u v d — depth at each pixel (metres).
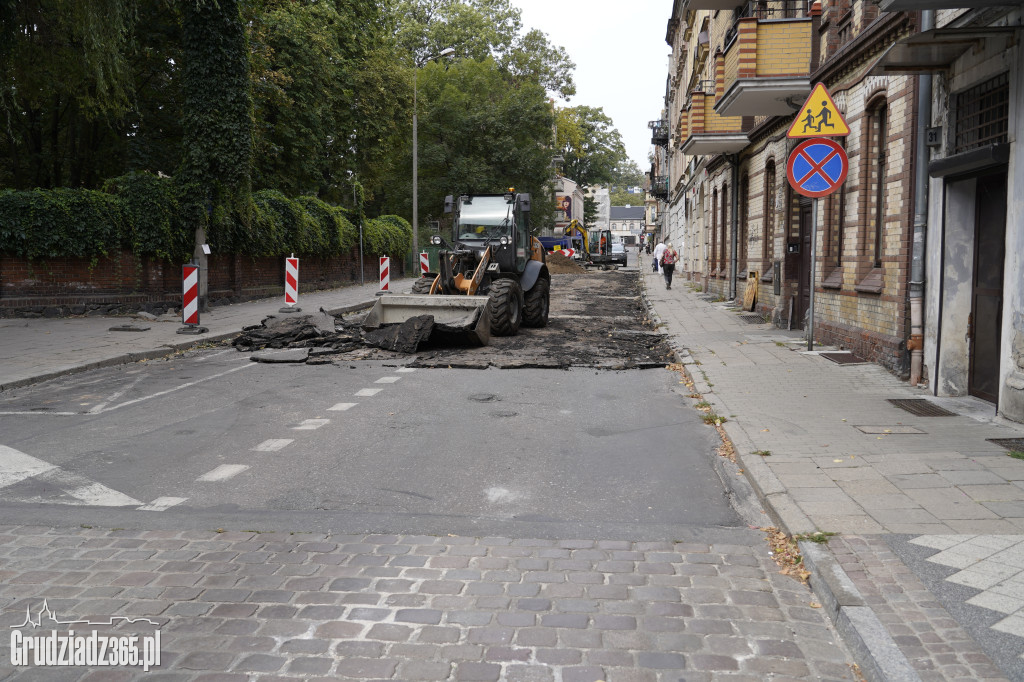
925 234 8.98
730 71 14.77
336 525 4.91
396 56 42.78
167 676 3.18
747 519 5.02
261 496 5.50
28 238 17.42
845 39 12.29
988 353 8.07
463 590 3.95
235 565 4.28
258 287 24.30
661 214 76.12
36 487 5.71
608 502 5.36
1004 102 7.60
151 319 17.53
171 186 19.89
